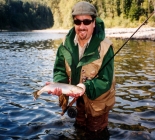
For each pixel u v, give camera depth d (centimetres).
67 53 148
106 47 140
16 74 362
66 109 161
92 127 159
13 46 945
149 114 187
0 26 3806
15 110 201
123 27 2444
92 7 137
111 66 143
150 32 1359
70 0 3456
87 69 143
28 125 170
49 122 175
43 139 150
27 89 272
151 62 443
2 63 481
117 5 2697
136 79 305
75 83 150
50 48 845
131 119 178
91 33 141
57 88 129
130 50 669
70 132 159
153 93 242
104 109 152
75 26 139
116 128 163
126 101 218
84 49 144
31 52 714
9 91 263
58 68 157
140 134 154
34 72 378
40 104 217
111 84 143
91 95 136
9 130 162
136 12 2419
